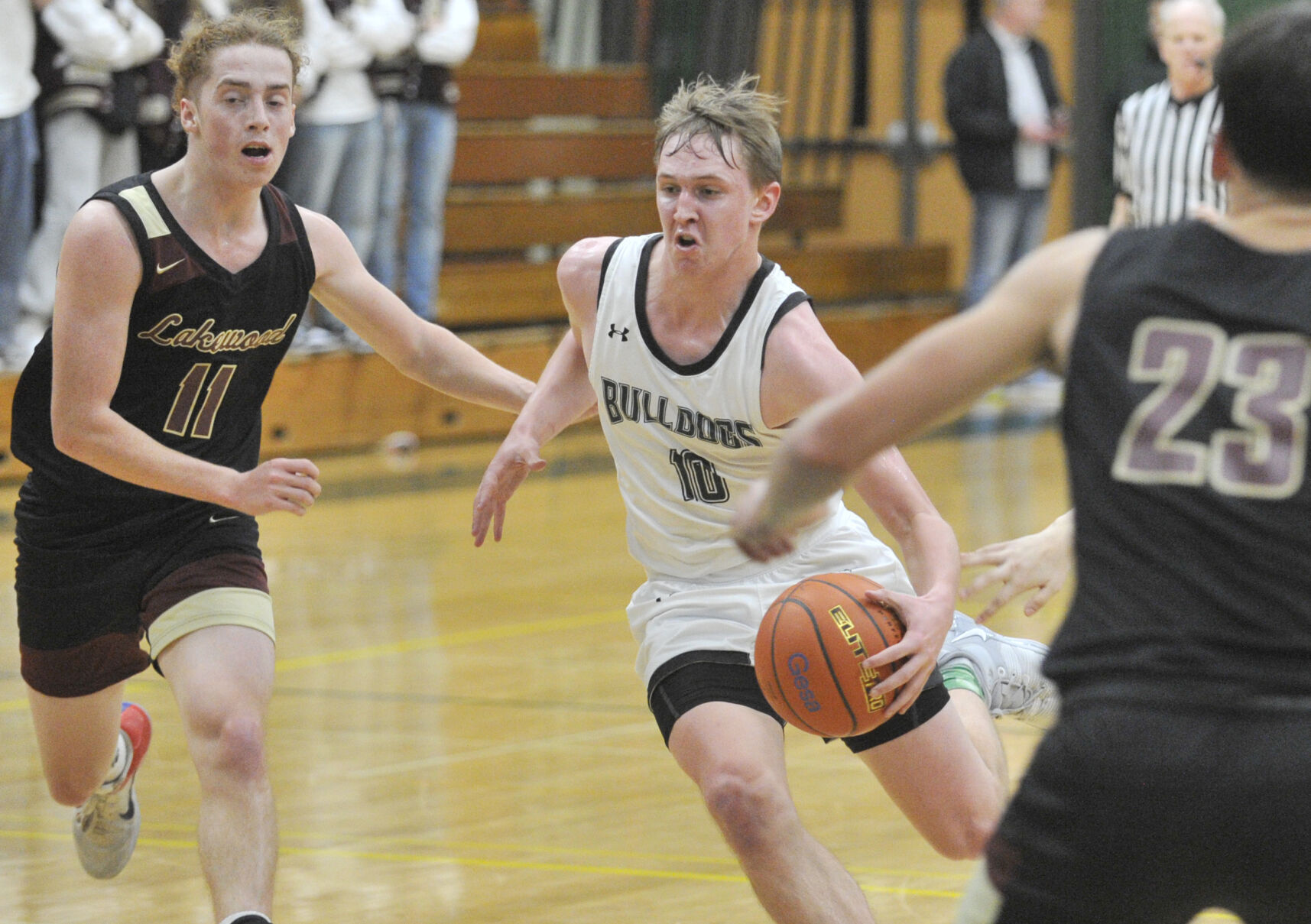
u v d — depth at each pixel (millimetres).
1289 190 5938
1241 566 5613
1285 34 5898
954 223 45250
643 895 11164
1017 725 15039
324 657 18078
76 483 10070
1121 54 42875
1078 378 5941
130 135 27047
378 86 29422
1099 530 5871
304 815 12969
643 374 9461
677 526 9672
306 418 31922
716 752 8922
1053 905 5789
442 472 30750
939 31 45219
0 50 25516
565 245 36625
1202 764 5492
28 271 27172
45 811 13258
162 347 9938
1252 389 5688
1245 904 5652
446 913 10859
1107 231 6195
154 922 10883
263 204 10219
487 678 17219
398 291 32500
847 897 8609
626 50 42125
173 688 9773
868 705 8617
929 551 8844
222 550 10148
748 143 9062
